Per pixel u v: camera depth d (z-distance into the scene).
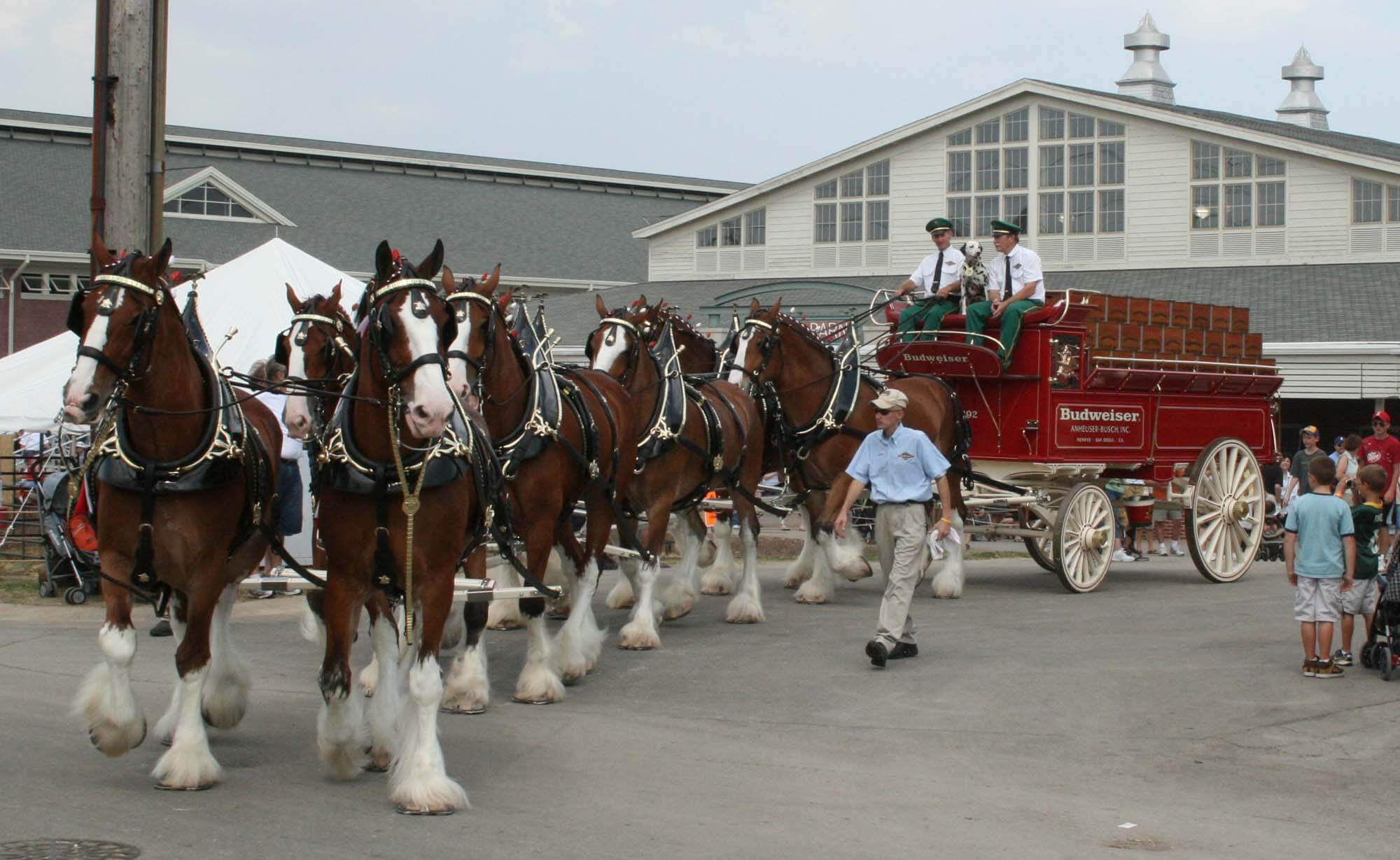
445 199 49.19
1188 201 32.00
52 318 37.72
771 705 9.44
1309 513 10.20
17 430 17.17
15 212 38.03
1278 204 31.14
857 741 8.47
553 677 9.55
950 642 11.70
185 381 7.04
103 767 7.48
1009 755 8.18
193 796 6.96
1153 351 15.81
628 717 9.05
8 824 6.38
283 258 18.56
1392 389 24.12
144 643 11.66
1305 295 27.64
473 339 8.03
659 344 12.45
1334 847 6.47
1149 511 16.78
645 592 11.52
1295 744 8.39
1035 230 33.66
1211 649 11.36
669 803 7.02
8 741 7.99
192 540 7.14
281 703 9.39
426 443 6.88
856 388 13.89
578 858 6.10
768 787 7.40
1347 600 10.43
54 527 14.27
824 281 32.44
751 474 13.12
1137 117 32.38
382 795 7.08
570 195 53.31
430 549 7.00
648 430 11.35
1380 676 10.27
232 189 42.09
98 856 5.93
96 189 12.98
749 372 13.55
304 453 12.90
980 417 15.03
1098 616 13.18
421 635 6.96
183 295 17.64
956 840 6.49
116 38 12.88
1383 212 30.05
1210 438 16.64
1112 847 6.42
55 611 13.59
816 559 14.34
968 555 20.81
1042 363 14.43
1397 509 14.23
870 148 35.41
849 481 13.77
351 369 8.77
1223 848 6.43
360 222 45.53
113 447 7.04
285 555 7.88
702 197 57.62
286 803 6.87
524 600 9.48
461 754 7.97
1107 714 9.15
